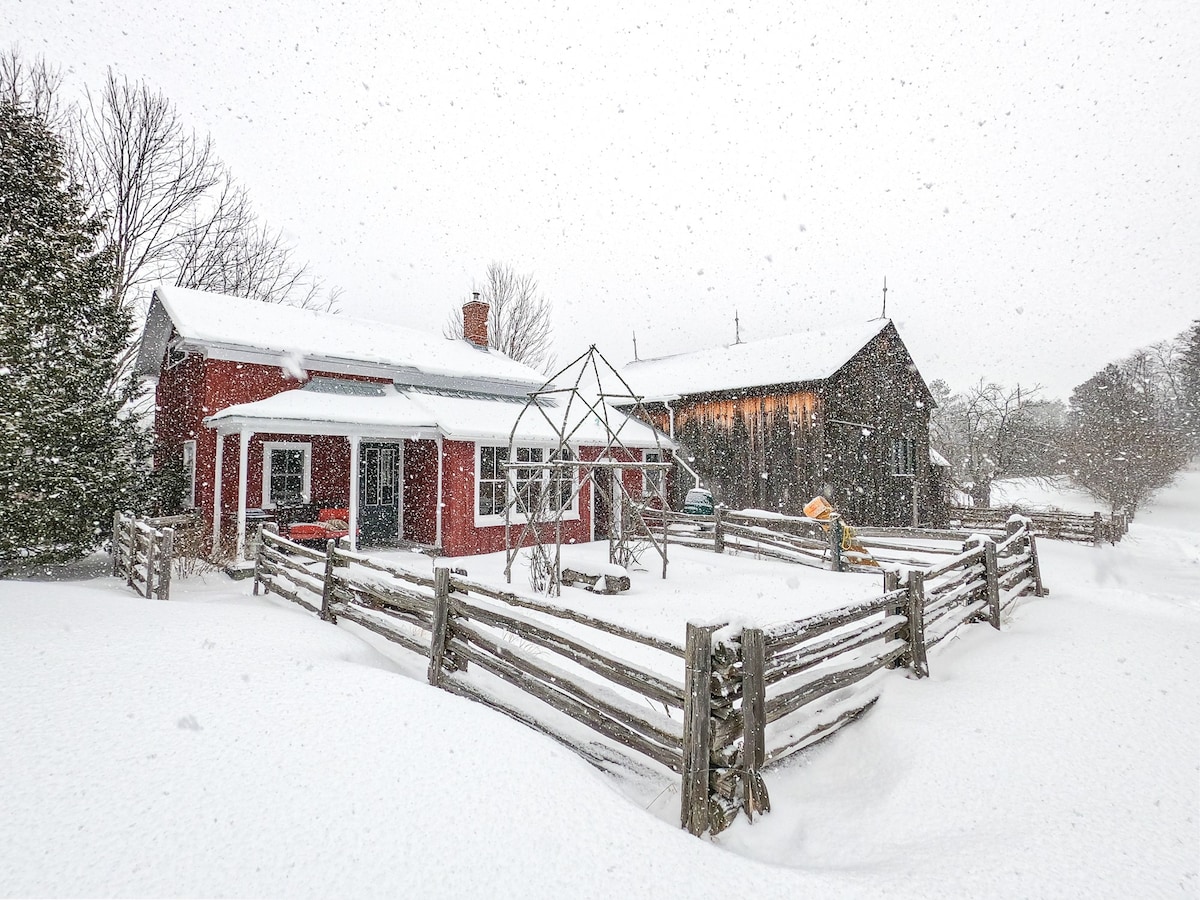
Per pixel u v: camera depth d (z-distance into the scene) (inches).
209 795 116.0
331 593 268.1
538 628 169.2
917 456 893.8
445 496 542.6
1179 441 1505.9
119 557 395.5
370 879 96.4
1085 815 124.3
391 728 144.6
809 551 490.9
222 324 514.6
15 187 450.3
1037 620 286.0
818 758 158.4
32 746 129.7
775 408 753.0
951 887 102.8
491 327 1382.9
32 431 387.2
